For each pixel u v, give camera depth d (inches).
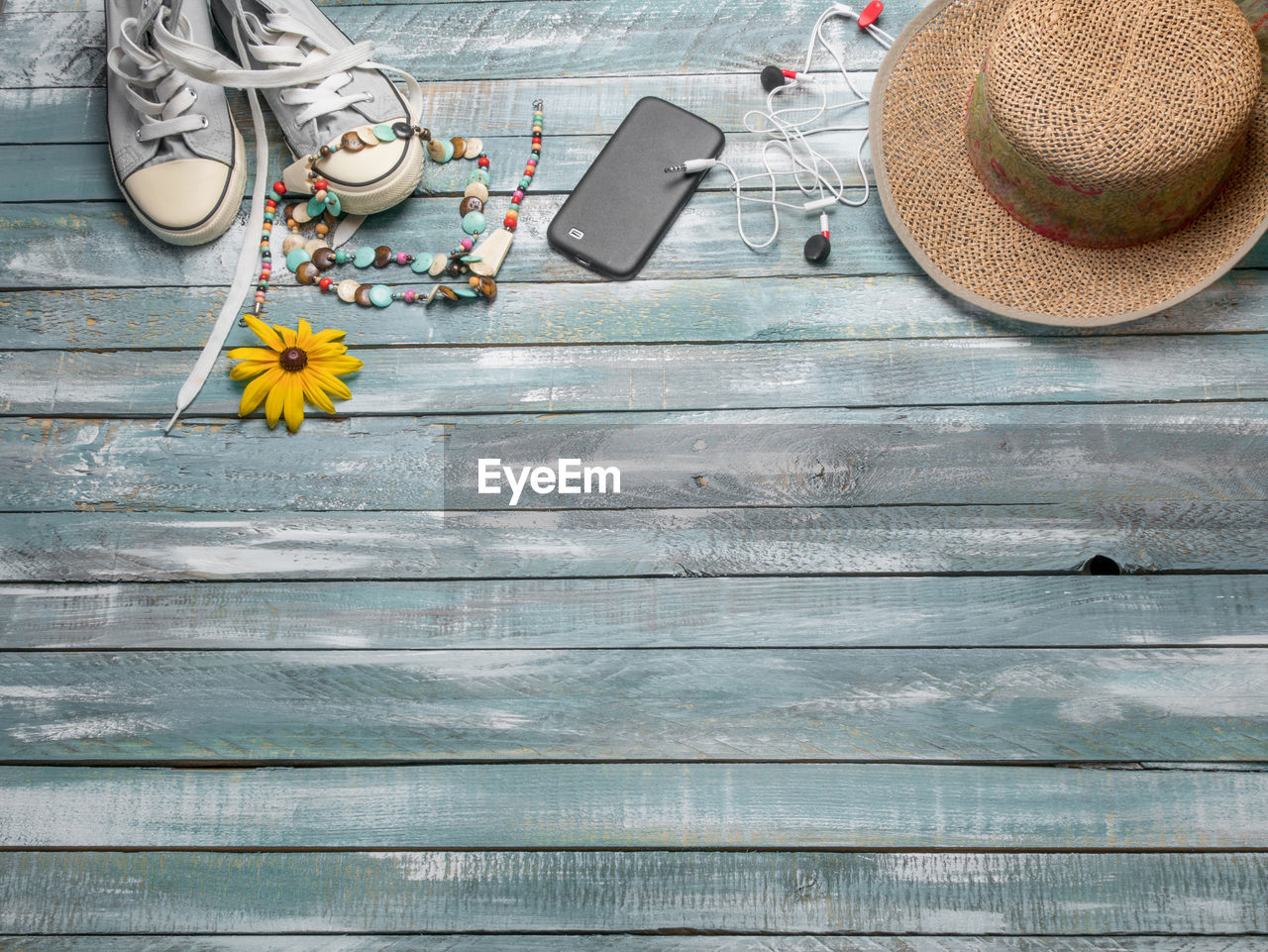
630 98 45.3
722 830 40.3
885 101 42.1
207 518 42.3
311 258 43.8
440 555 42.0
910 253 42.4
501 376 43.1
